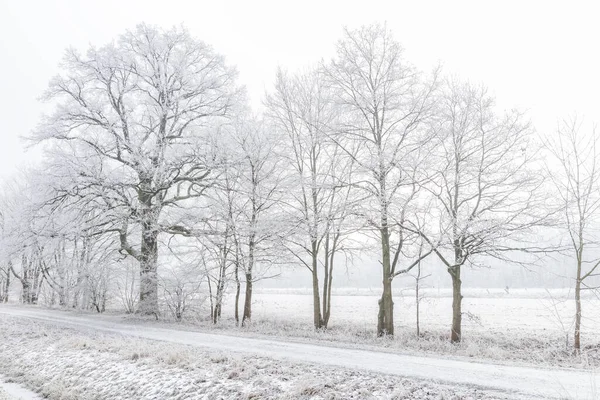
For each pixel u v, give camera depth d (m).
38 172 21.91
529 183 15.78
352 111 18.70
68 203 22.77
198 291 22.59
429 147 17.39
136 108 24.53
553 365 10.95
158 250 24.48
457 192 16.64
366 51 17.98
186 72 23.89
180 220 22.64
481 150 16.89
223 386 8.66
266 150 20.52
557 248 15.52
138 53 24.02
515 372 9.23
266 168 20.91
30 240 21.89
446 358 11.02
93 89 23.67
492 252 16.31
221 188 21.23
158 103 23.14
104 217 22.98
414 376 8.80
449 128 16.88
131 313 24.94
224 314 27.77
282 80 20.88
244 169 20.83
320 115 20.41
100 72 22.92
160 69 23.59
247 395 8.09
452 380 8.45
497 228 15.59
